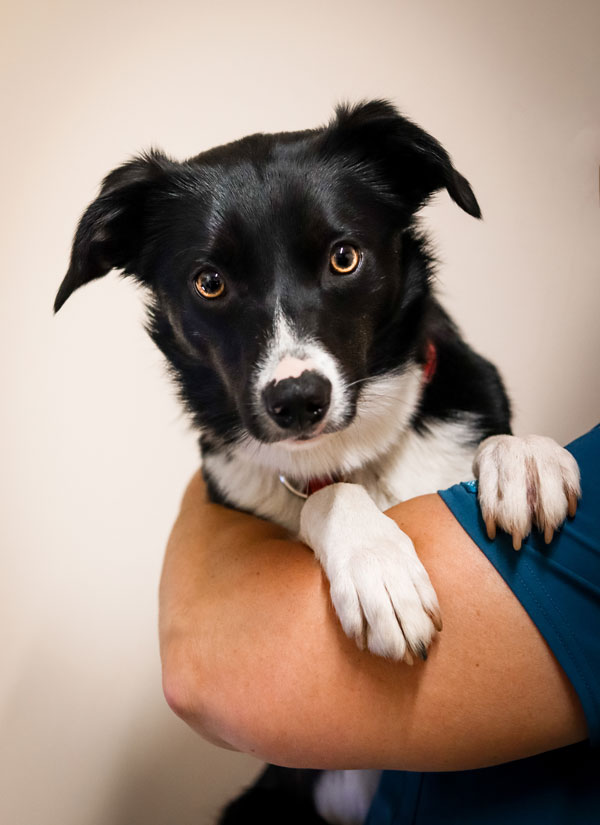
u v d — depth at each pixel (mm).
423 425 1324
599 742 753
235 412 1304
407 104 1910
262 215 1159
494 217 1926
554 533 779
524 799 865
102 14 1935
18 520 2090
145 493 2098
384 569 810
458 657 775
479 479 868
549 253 1911
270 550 1007
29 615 2068
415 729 779
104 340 2055
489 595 780
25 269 2029
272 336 1120
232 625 896
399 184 1335
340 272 1189
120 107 1966
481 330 1960
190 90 1952
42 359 2064
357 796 1304
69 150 1979
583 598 757
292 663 828
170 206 1296
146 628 2062
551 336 1927
